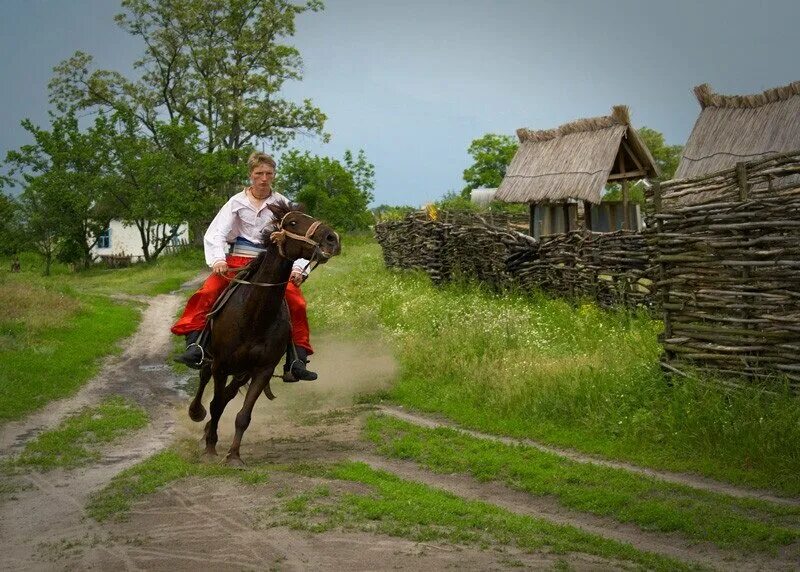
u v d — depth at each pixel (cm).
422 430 1095
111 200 5666
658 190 1109
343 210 5528
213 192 5500
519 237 1964
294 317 1011
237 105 5531
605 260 1684
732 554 659
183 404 1421
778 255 983
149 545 667
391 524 694
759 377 995
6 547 697
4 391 1398
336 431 1134
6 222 5466
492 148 6256
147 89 5794
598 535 692
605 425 1046
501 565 607
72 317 2409
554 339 1513
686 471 895
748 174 1030
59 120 5553
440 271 2325
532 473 885
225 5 5622
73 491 865
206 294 974
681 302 1084
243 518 716
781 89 1875
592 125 2275
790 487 816
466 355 1441
